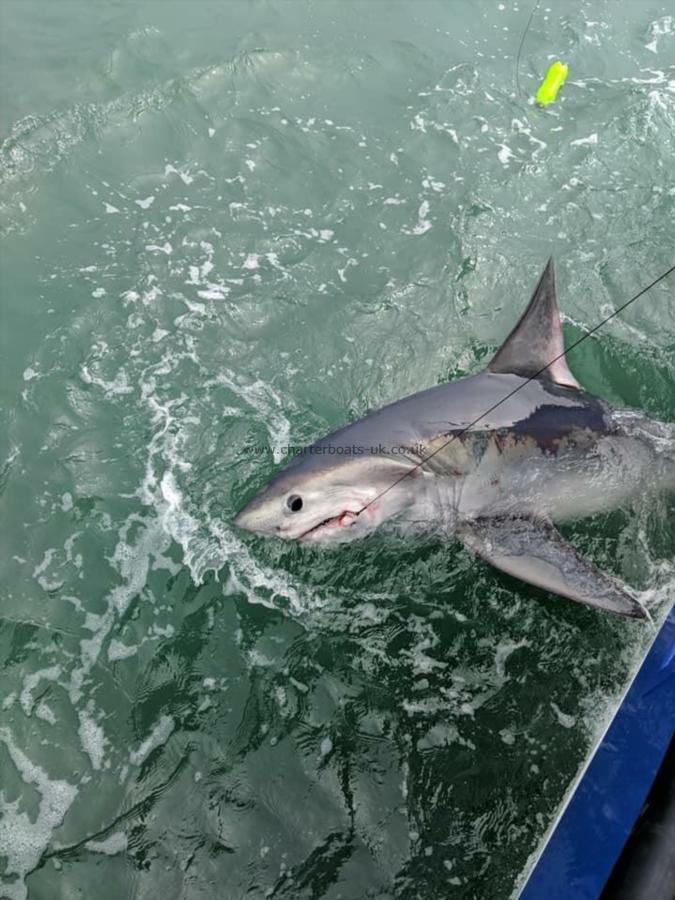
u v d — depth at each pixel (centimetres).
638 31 387
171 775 183
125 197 305
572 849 161
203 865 172
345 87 351
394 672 195
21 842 176
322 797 179
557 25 389
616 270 282
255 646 201
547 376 210
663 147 324
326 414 247
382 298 275
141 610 208
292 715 190
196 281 279
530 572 186
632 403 248
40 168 312
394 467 195
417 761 182
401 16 394
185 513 224
